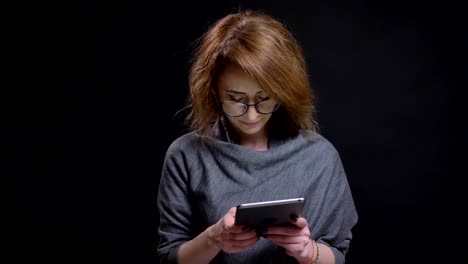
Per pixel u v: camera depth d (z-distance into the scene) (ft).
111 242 10.18
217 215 4.68
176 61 9.91
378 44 9.48
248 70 4.25
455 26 9.35
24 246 10.10
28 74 9.95
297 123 4.89
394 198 9.62
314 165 4.90
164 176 5.00
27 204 10.07
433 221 9.59
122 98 10.00
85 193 10.11
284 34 4.59
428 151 9.52
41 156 10.04
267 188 4.74
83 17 9.86
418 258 9.64
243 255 4.66
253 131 4.60
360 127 9.59
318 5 9.53
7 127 10.00
